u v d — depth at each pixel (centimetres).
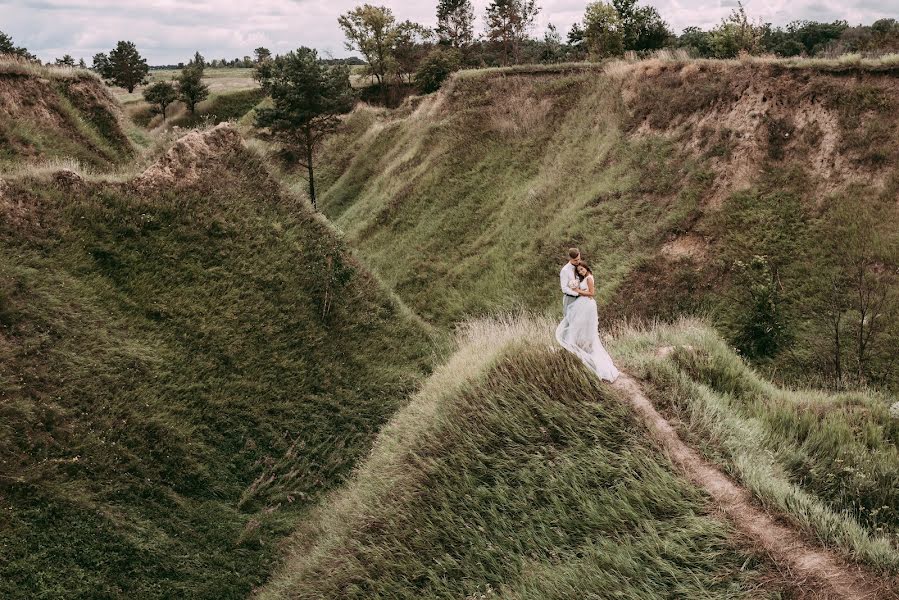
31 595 852
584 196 2245
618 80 2533
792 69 1917
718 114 2028
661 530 604
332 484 1230
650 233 1917
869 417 857
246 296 1454
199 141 1659
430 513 770
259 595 948
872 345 1327
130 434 1091
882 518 660
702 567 557
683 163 2025
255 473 1186
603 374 828
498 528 698
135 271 1350
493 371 928
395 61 6181
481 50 6394
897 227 1484
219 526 1060
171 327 1304
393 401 1440
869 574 518
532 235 2297
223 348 1330
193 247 1459
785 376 1370
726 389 963
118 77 7512
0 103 1814
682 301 1686
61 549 908
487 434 817
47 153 1797
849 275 1477
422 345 1639
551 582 591
